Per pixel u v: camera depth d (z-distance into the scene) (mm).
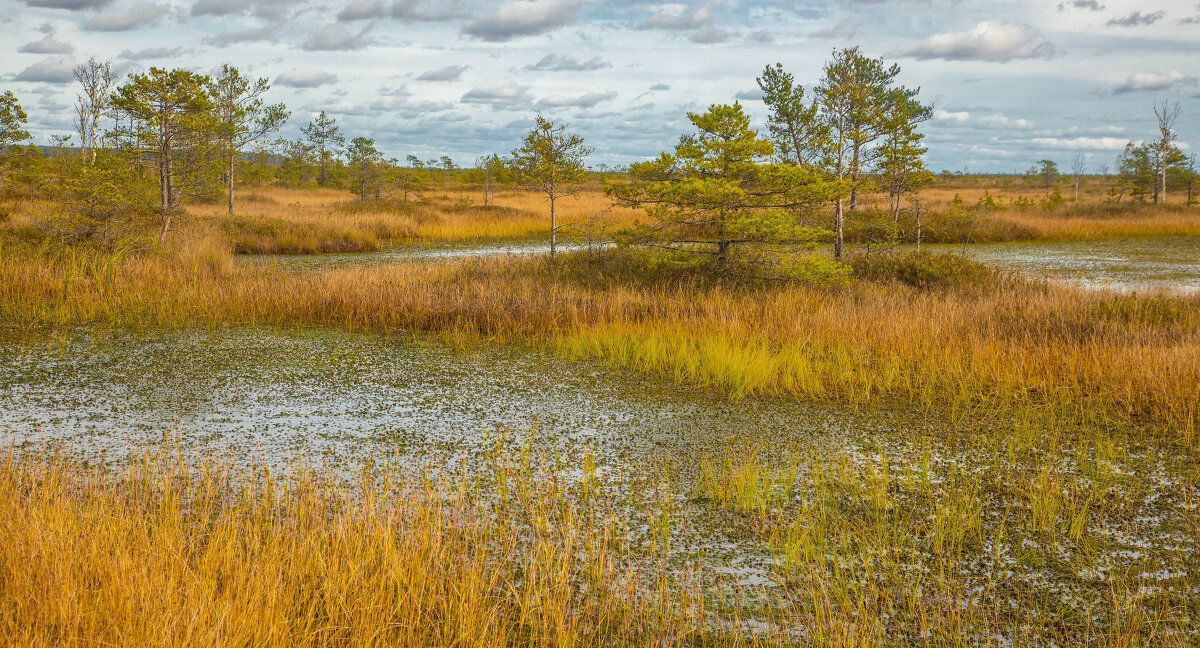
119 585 3277
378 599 3469
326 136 55375
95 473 5320
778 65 24859
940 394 7883
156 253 16297
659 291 12828
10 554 3451
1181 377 7344
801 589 3982
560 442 6352
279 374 8578
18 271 12531
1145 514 4965
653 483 5426
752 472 5496
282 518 4570
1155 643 3516
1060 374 8039
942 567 4203
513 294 12812
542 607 3652
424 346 10250
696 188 12117
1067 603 3877
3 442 6000
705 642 3496
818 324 10133
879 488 5352
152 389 7797
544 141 15773
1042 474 5551
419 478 5426
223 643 2975
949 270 14922
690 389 8148
